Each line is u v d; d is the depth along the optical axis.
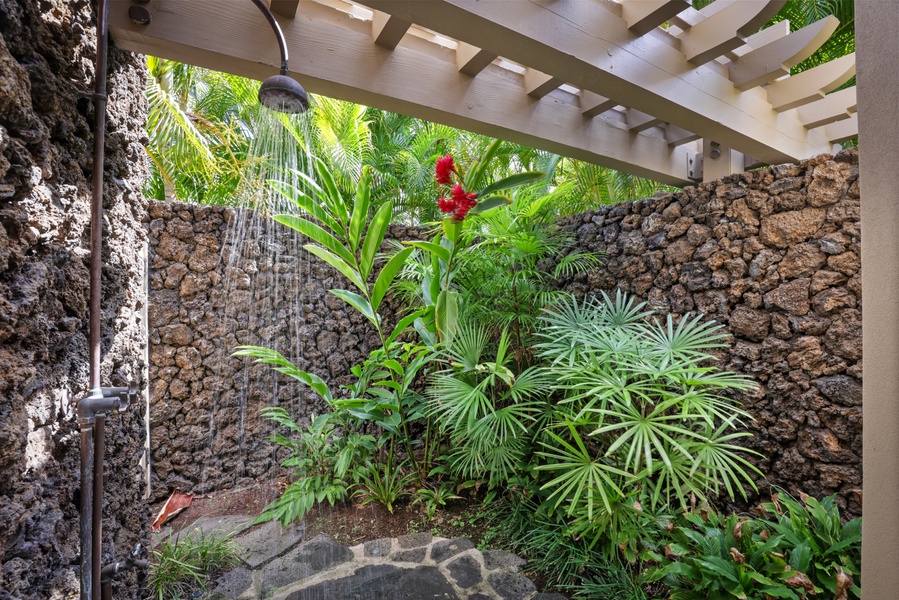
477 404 2.09
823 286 1.92
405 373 2.37
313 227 2.03
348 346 3.05
